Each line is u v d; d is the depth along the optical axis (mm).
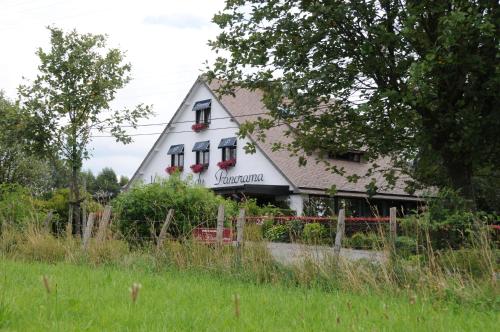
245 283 9445
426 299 6945
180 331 4570
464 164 12016
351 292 8234
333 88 12070
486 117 10953
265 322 5070
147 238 13227
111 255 12203
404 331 4938
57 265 11492
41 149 20250
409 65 11203
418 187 13633
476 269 8094
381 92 11359
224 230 11711
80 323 4773
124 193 15570
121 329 4574
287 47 12211
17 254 13570
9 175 36938
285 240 10875
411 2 11031
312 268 9281
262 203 33438
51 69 20141
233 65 13094
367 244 9797
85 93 20297
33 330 4434
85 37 20531
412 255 8789
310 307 6289
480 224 8898
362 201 33375
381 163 32906
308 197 31766
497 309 6676
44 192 36531
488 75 10945
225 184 35812
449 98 11367
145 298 6359
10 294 5906
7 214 15539
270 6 12469
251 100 38000
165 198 14750
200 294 7121
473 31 10062
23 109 19906
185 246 11359
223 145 35656
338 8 11305
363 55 11523
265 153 33250
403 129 12094
